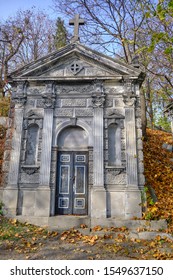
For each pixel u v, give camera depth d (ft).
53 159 37.40
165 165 44.75
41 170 36.55
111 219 33.37
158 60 58.08
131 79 39.47
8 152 38.19
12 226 32.35
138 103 39.19
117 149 37.99
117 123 38.47
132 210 34.09
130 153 36.60
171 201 35.65
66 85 40.55
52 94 39.78
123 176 36.22
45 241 28.73
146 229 31.45
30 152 38.68
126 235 30.04
